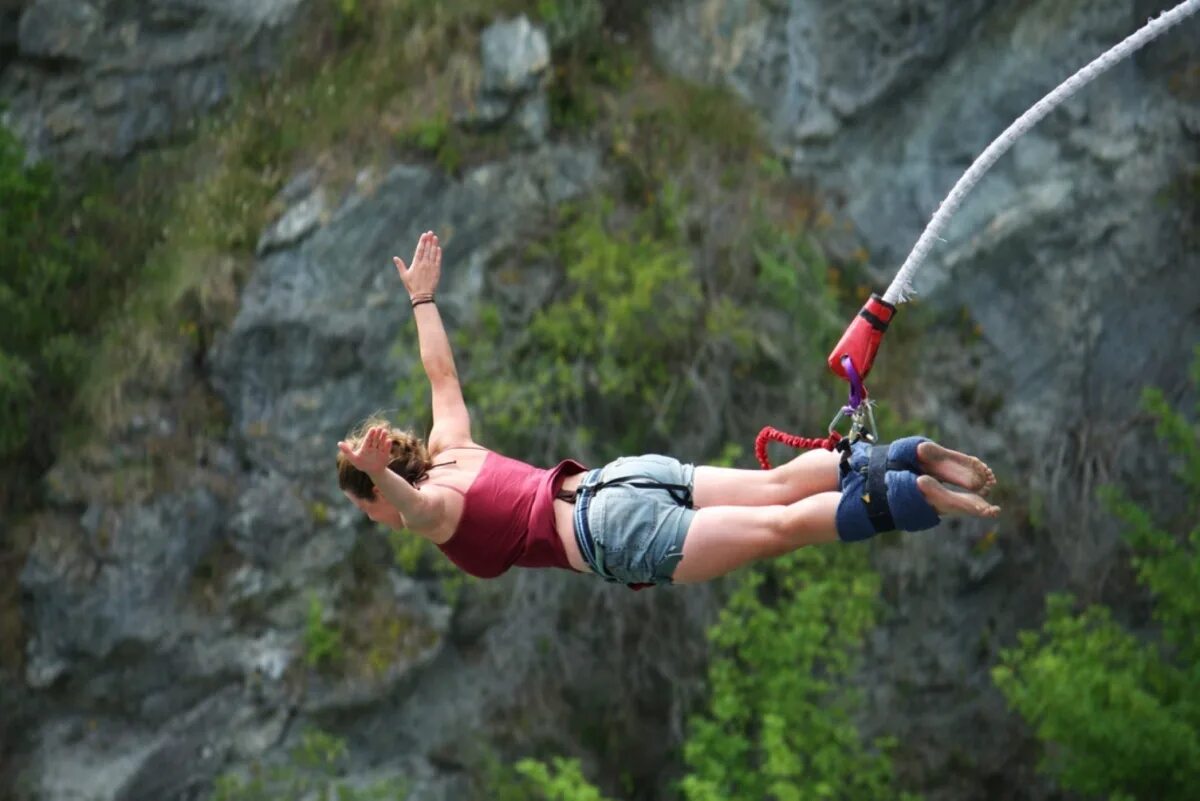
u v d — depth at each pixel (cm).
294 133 3431
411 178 3300
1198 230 3631
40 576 3169
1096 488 3572
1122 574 3575
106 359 3284
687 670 3284
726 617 2995
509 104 3362
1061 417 3562
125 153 3506
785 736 2994
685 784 2861
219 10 3547
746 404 3356
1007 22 3584
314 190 3325
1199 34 3638
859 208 3541
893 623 3431
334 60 3509
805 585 3072
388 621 3192
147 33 3550
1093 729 2742
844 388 3400
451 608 3195
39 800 3119
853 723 3362
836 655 3050
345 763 3178
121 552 3173
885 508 1098
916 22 3519
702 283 3362
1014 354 3550
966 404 3519
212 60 3534
